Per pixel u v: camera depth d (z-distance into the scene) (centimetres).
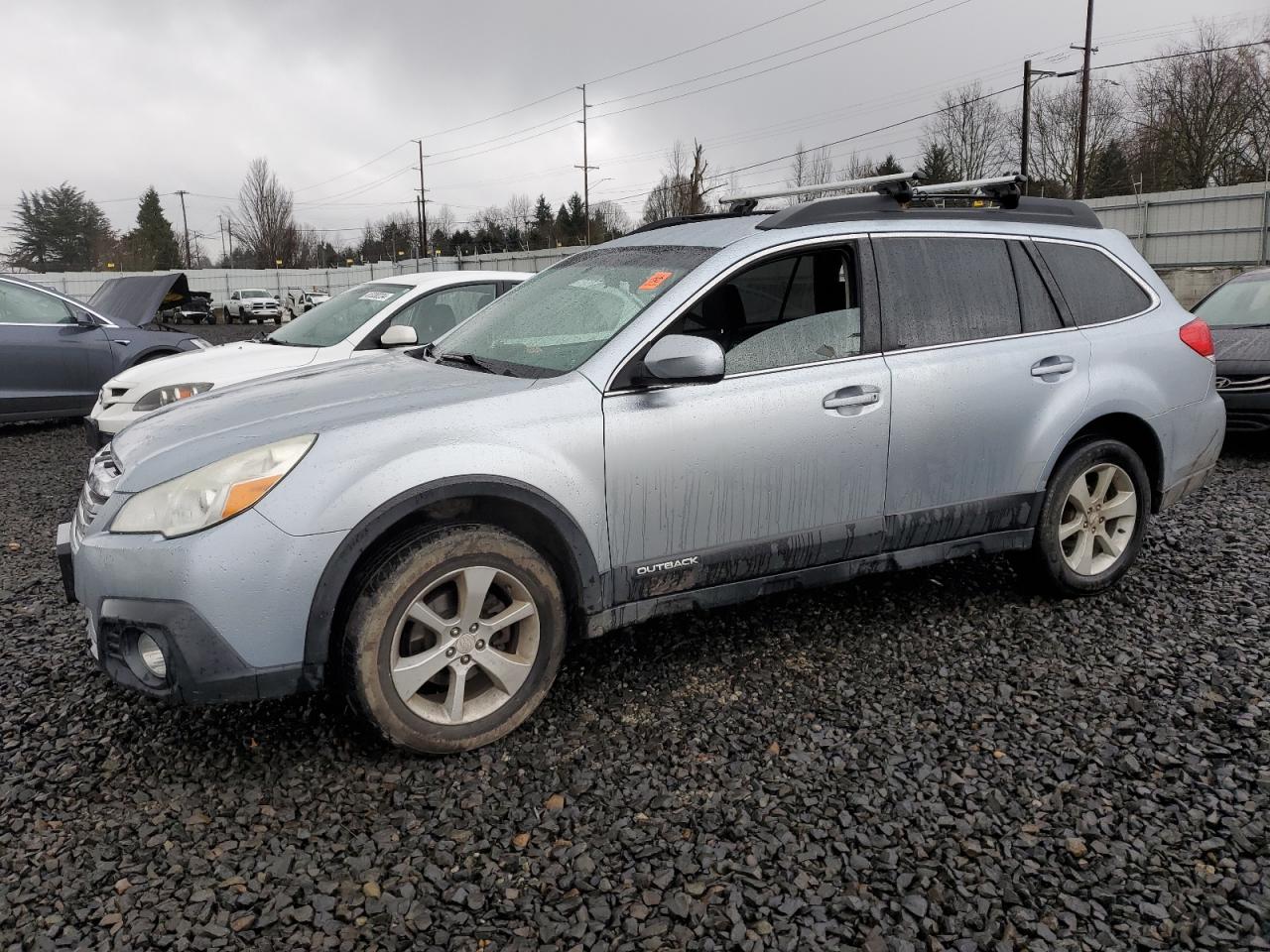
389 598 279
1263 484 657
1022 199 424
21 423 1055
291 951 216
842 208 370
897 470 364
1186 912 226
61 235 10362
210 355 698
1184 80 4919
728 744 305
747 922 224
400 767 293
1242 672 350
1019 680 347
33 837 258
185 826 263
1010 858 246
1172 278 2566
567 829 260
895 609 419
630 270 367
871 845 252
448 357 372
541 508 301
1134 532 427
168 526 272
